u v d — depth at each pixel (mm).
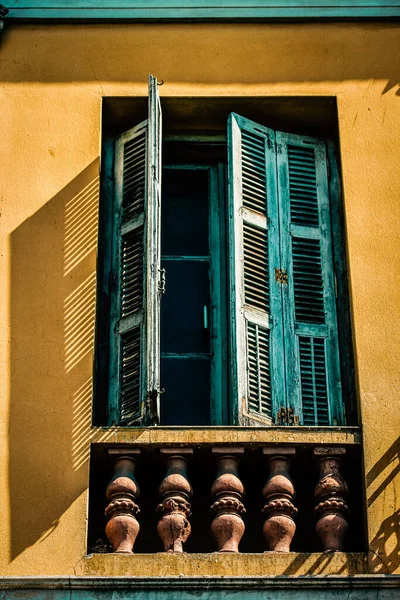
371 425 11492
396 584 10516
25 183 12641
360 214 12555
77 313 12031
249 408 11805
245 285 12367
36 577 10492
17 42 13422
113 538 11016
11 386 11648
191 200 13250
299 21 13594
